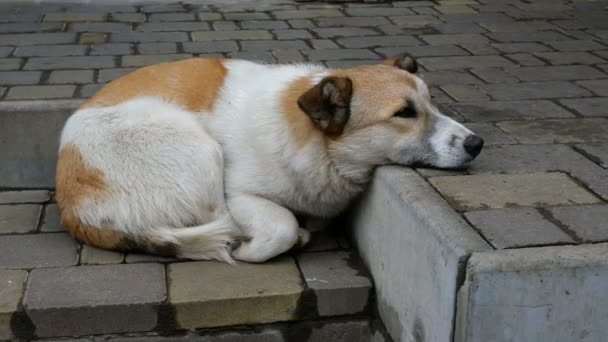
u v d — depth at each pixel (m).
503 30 2.47
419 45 2.29
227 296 1.35
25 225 1.54
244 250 1.43
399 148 1.38
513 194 1.32
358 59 2.16
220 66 1.54
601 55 2.18
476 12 2.74
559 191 1.34
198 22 2.55
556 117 1.69
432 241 1.22
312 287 1.38
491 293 1.14
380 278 1.39
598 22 2.58
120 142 1.44
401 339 1.32
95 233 1.44
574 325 1.17
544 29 2.48
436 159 1.37
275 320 1.37
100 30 2.41
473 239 1.19
